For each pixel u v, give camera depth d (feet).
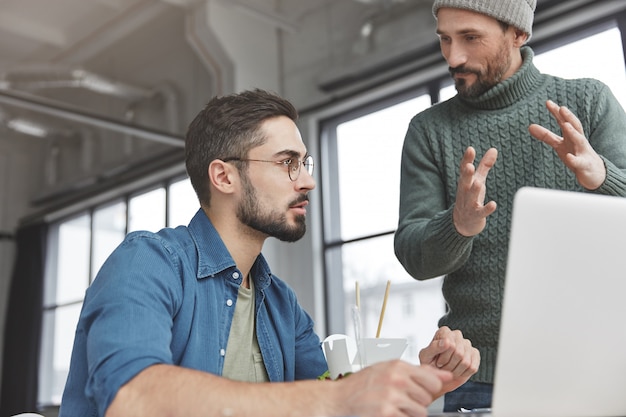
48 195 29.60
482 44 5.50
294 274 20.53
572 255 2.77
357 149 20.22
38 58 27.53
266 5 22.62
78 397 3.98
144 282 3.85
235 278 4.48
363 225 19.71
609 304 2.83
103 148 27.99
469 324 5.49
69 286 29.07
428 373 2.98
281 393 3.01
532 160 5.54
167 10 23.70
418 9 19.19
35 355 28.73
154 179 25.62
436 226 4.91
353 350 4.24
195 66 24.80
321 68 21.34
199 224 4.56
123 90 24.91
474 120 5.78
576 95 5.54
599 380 2.88
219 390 3.05
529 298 2.76
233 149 4.51
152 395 3.13
